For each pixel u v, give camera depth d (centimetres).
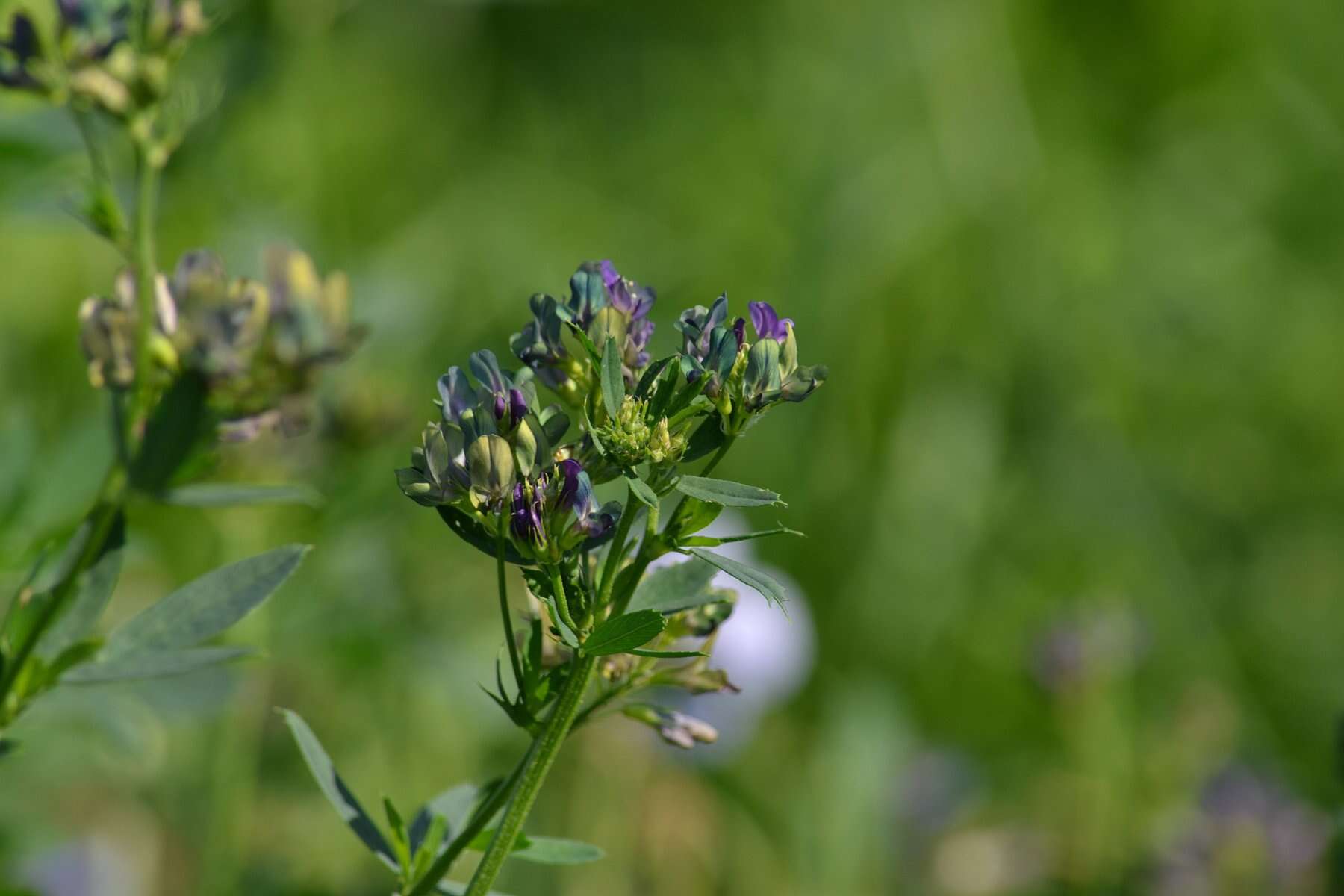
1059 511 725
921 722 660
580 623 201
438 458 198
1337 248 841
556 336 210
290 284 209
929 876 536
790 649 562
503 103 868
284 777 470
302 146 582
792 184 785
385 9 802
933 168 784
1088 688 538
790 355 203
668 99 884
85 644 202
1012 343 759
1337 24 873
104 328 208
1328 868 414
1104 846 528
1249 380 796
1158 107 861
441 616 502
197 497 211
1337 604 716
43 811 384
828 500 686
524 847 222
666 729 222
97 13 216
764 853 532
